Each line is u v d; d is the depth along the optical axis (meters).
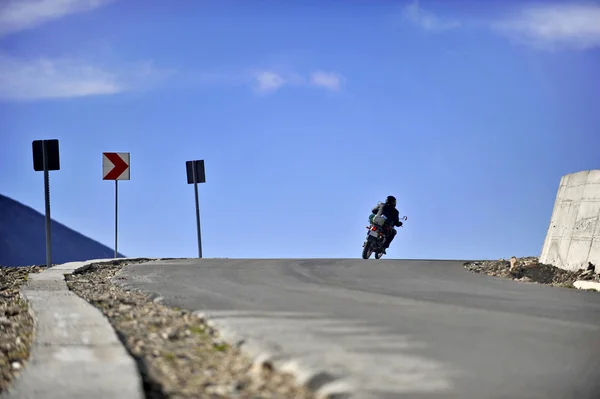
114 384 14.77
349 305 25.86
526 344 19.28
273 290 30.89
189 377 16.02
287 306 25.52
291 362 16.31
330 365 16.11
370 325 21.31
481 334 20.36
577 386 15.60
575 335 20.89
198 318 23.12
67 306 25.47
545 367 17.00
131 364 16.36
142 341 19.66
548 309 26.00
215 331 21.03
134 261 50.41
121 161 54.94
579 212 41.44
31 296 28.81
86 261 46.81
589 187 41.19
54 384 14.80
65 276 37.81
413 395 14.23
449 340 19.36
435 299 28.09
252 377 15.91
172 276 37.53
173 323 22.58
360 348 17.98
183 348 18.92
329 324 21.36
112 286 33.75
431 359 17.12
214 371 16.52
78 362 16.61
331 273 39.06
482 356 17.67
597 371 16.86
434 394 14.38
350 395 14.05
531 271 41.06
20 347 20.80
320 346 18.11
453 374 15.93
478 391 14.79
